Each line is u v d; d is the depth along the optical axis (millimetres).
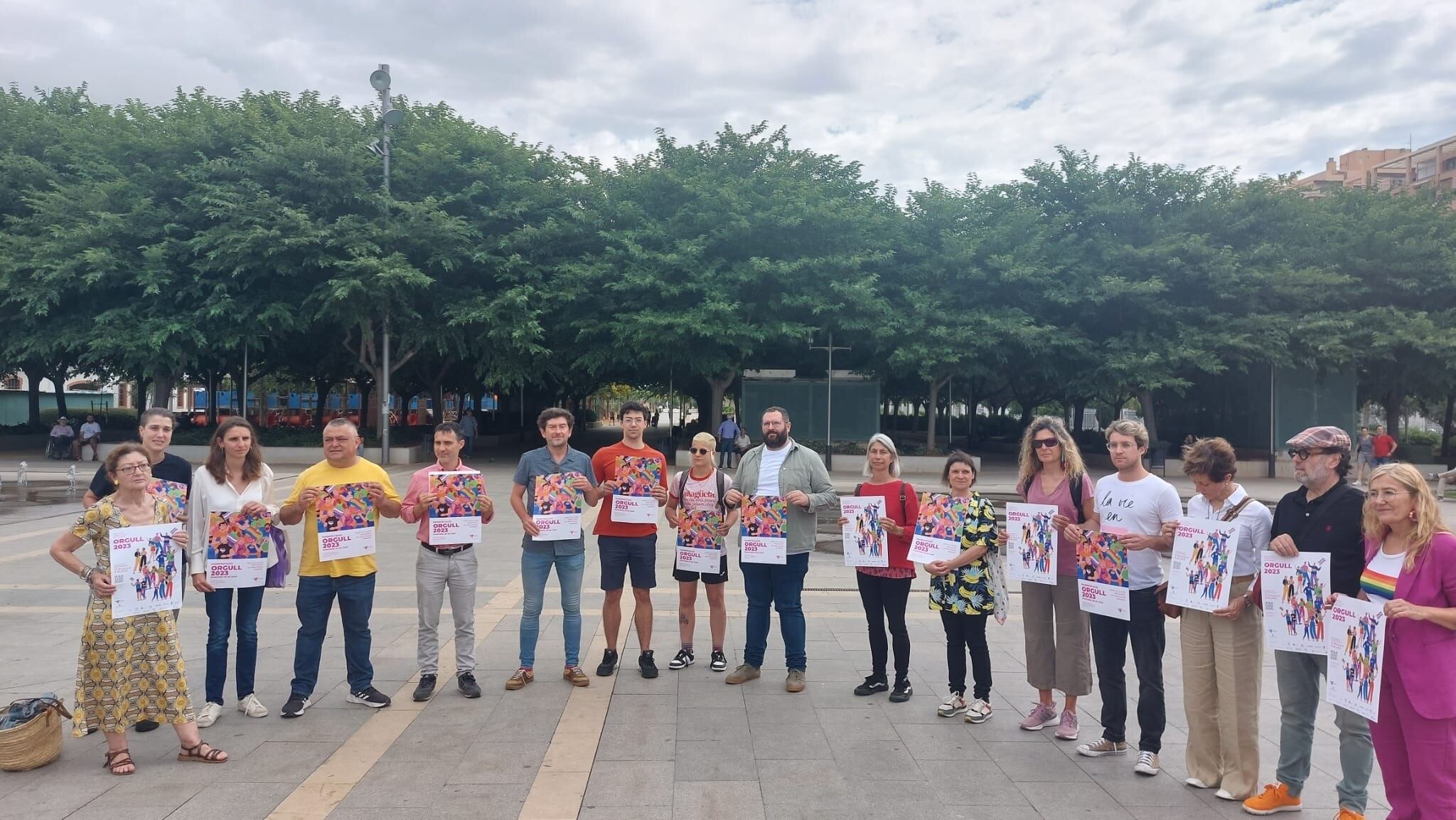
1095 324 26984
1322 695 5734
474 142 26328
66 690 5543
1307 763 3891
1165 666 6445
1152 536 4395
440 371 32875
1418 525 3340
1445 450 31422
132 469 4273
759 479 5793
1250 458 27281
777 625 7484
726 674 6023
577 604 5738
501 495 17984
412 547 11281
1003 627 7633
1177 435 33125
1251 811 3906
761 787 4156
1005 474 25828
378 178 25031
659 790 4098
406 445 27625
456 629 5473
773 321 24406
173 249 23391
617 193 26688
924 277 26141
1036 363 27375
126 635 4258
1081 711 5363
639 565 5855
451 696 5473
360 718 5043
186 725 4387
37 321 23812
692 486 6004
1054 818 3861
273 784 4133
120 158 24875
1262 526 4023
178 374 25781
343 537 5094
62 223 23703
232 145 24672
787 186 25109
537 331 24141
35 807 3863
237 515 4965
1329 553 3621
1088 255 26594
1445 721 3252
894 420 42344
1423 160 84938
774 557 5547
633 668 6133
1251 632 4094
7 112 25766
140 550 4254
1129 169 27234
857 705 5395
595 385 37250
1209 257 25031
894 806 3967
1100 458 30719
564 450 5809
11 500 16688
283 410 51812
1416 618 3227
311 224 22766
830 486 5773
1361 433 26188
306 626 5125
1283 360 24391
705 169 26531
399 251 23906
